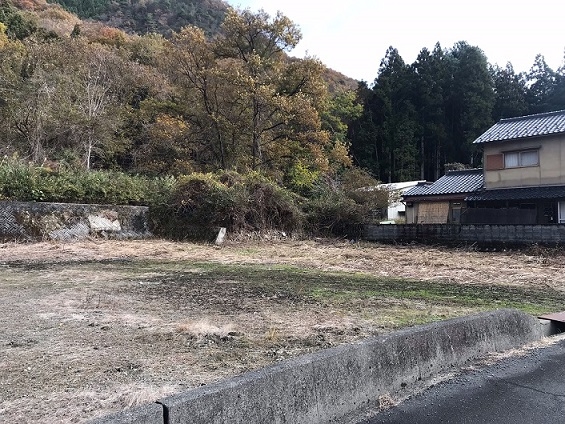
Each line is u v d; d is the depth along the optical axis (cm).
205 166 2112
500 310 363
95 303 488
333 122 3375
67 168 1552
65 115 1784
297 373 219
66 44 2336
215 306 478
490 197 1617
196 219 1478
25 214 1173
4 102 1739
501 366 303
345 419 228
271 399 206
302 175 2147
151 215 1488
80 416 208
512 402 243
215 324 396
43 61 2028
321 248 1305
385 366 260
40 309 454
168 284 634
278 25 2081
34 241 1149
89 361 291
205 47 2070
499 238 1247
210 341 341
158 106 2178
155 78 2581
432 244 1405
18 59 1977
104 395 233
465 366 304
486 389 262
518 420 221
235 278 705
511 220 1456
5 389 242
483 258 1052
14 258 909
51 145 1803
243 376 206
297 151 2142
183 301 505
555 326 405
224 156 2145
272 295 550
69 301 497
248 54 2100
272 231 1579
